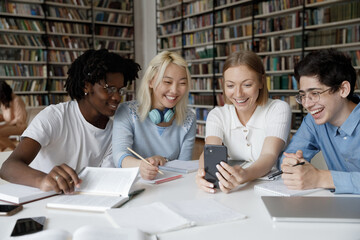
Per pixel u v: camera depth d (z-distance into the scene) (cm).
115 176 121
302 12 496
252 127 169
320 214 92
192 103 692
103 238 74
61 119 153
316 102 127
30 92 653
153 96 180
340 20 455
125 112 177
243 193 118
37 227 84
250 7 566
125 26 765
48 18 655
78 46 701
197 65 677
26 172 118
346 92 127
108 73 151
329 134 148
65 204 101
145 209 97
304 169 118
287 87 521
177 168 151
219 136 172
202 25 662
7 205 101
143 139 179
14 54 636
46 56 664
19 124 442
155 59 170
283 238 80
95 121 165
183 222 87
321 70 123
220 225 88
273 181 132
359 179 113
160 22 771
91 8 703
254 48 566
